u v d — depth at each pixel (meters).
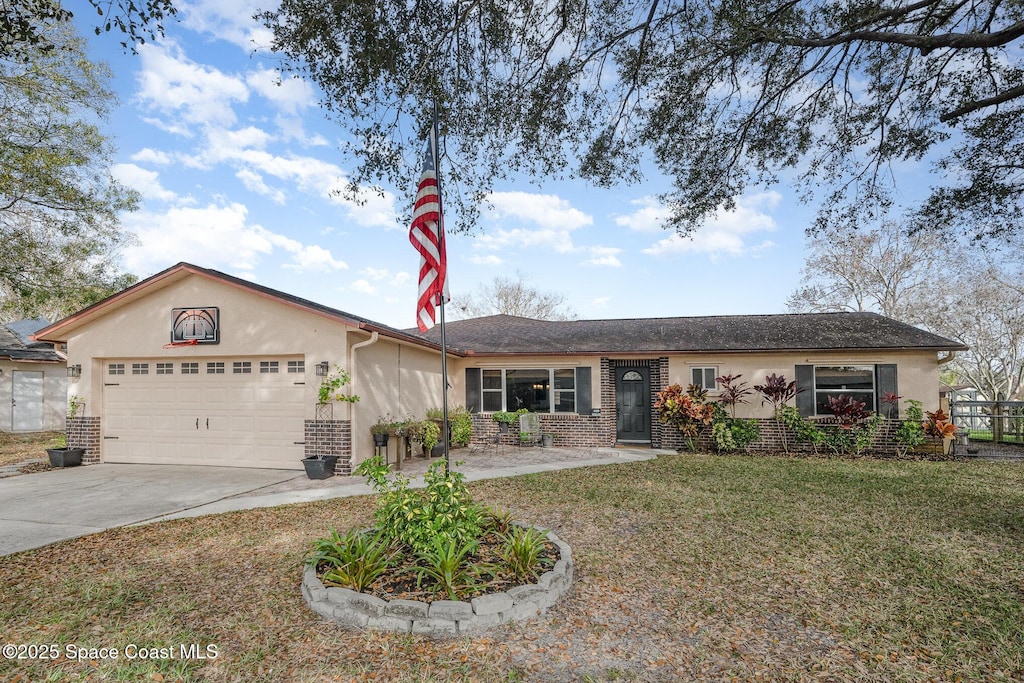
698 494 8.48
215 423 11.29
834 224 9.88
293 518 7.00
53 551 5.68
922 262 25.97
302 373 10.80
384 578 4.35
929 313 25.28
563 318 41.19
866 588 4.65
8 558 5.46
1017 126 8.12
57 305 20.97
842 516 7.05
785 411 13.30
